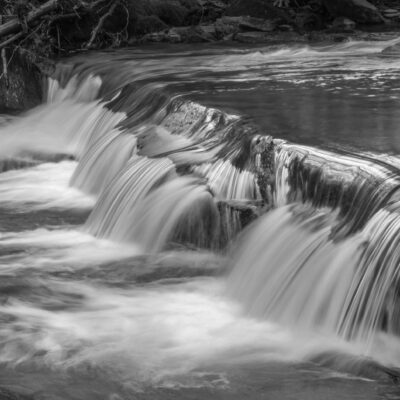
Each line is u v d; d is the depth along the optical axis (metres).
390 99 12.21
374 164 8.27
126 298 8.84
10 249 10.48
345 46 20.30
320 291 7.66
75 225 11.46
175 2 25.56
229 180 9.98
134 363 7.30
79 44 21.67
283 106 11.86
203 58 18.81
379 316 7.02
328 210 8.38
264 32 22.95
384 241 7.22
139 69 17.19
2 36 20.14
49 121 17.36
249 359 7.29
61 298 8.85
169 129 12.41
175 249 9.97
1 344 7.73
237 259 9.01
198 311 8.43
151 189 10.58
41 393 6.76
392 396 6.46
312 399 6.52
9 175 14.09
